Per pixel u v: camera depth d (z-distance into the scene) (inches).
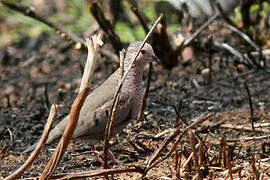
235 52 573.6
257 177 310.2
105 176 312.7
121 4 652.1
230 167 317.1
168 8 588.7
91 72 269.6
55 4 767.1
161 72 571.2
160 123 437.1
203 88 526.6
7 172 359.6
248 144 391.9
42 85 597.0
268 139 396.8
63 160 378.6
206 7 610.2
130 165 334.6
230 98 495.8
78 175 292.0
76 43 559.5
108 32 517.7
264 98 492.1
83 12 730.2
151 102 489.4
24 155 394.0
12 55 711.7
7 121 462.0
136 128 427.5
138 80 373.7
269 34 619.2
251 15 669.9
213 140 401.1
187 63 588.4
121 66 313.9
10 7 546.6
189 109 475.2
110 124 308.5
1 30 777.6
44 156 387.2
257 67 556.7
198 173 300.5
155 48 559.5
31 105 520.1
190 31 589.9
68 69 651.5
